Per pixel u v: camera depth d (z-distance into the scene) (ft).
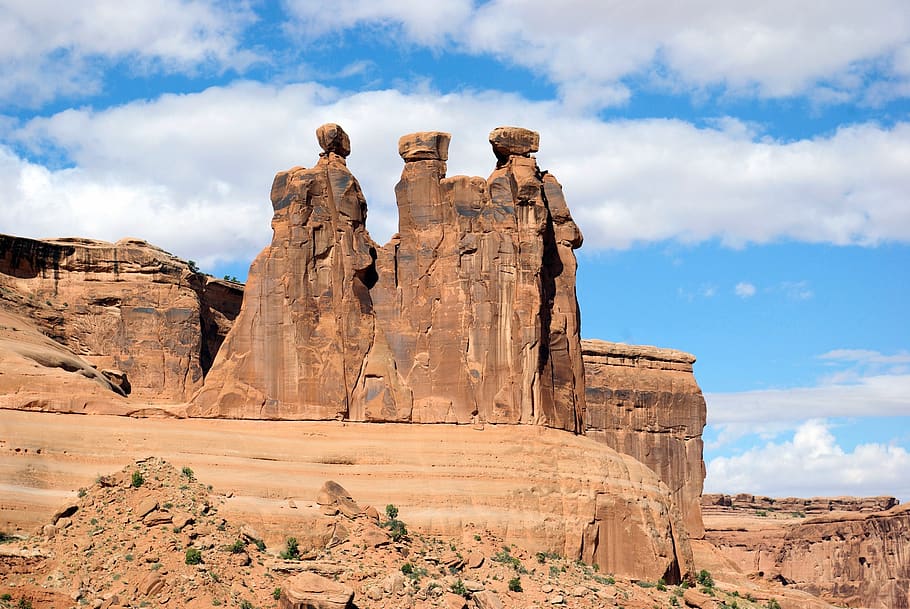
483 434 445.78
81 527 393.29
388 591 384.47
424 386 454.40
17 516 397.60
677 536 461.78
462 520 426.10
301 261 454.40
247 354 450.30
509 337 454.40
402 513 424.46
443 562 407.85
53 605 362.94
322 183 461.37
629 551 443.32
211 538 388.78
